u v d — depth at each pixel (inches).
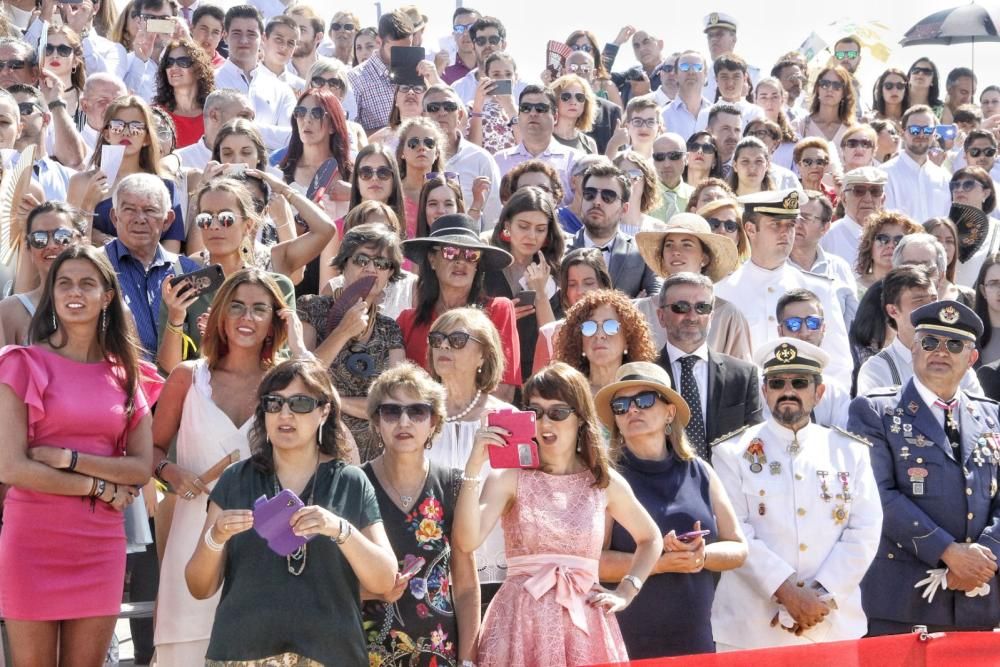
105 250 818.2
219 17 1300.4
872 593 796.6
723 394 786.8
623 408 687.1
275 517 572.4
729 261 943.0
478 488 624.7
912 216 1357.0
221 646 588.4
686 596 672.4
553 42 1444.4
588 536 627.2
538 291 866.1
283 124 1282.0
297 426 604.7
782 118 1437.0
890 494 792.9
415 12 1364.4
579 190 1085.8
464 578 635.5
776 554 729.0
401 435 625.6
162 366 733.3
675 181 1202.6
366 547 586.6
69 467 636.1
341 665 590.2
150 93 1296.8
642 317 764.0
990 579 784.9
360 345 776.3
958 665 607.5
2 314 717.3
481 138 1262.3
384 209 883.4
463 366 722.8
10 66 1074.1
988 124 1595.7
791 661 589.0
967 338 799.7
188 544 666.8
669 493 685.3
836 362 927.7
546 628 611.5
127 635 896.3
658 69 1616.6
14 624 636.1
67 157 1064.2
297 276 900.6
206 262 837.2
